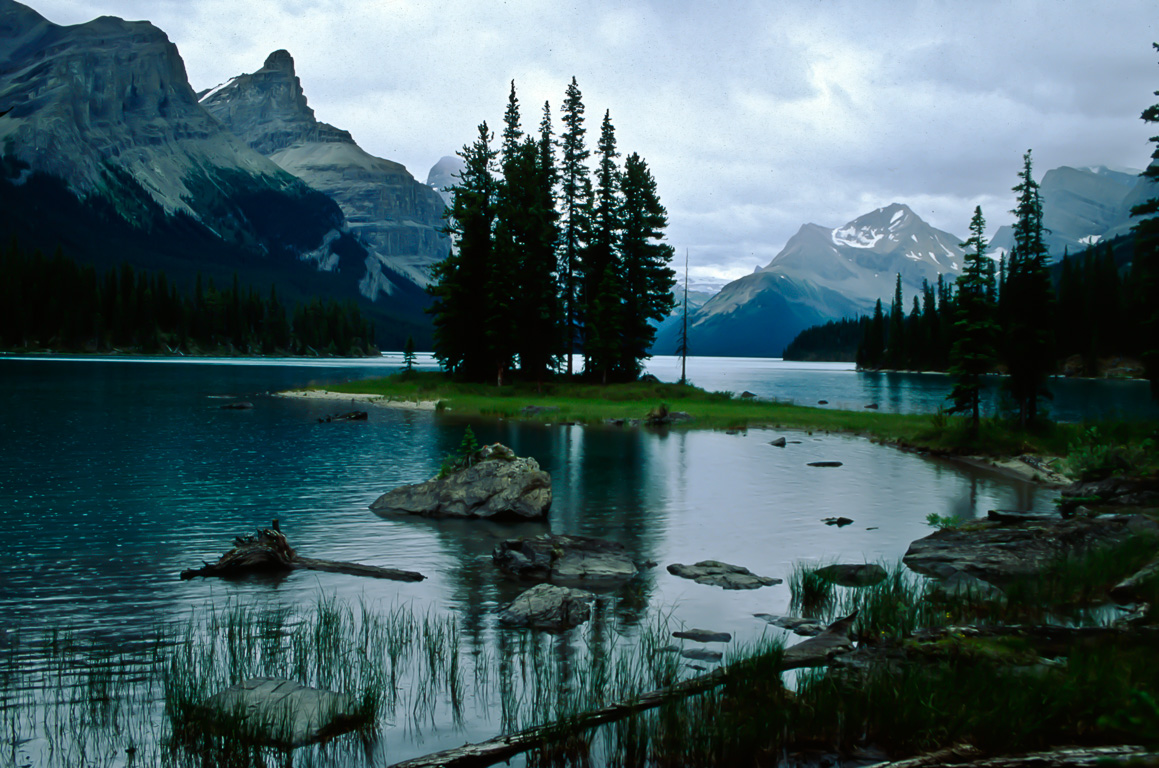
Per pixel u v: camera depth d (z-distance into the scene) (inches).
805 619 410.3
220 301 7795.3
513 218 2655.0
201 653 352.2
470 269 2674.7
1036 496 815.1
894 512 728.3
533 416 1779.0
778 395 3117.6
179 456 1041.5
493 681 324.5
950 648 319.9
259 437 1275.8
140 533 606.2
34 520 650.2
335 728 280.4
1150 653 303.0
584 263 2807.6
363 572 502.3
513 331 2551.7
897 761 237.8
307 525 645.9
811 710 275.3
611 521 685.3
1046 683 274.8
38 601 432.5
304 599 443.8
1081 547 520.1
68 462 972.6
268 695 298.4
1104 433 1036.5
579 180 2810.0
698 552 569.6
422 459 1045.2
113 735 273.0
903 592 424.8
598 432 1483.8
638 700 295.6
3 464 951.0
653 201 2824.8
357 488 820.6
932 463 1093.1
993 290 1192.2
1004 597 424.8
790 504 769.6
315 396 2314.2
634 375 2854.3
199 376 3508.9
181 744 263.9
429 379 2770.7
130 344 6879.9
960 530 582.9
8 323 6412.4
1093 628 340.8
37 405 1808.6
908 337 6574.8
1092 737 246.8
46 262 7037.4
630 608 431.8
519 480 709.9
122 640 370.3
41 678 323.6
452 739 274.5
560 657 353.7
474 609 429.1
